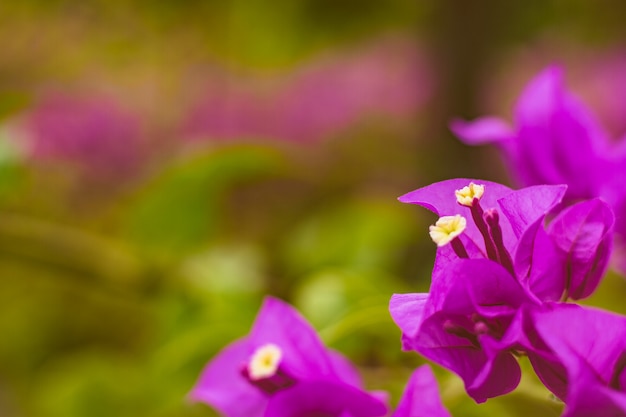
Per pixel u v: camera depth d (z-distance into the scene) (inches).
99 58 46.9
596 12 63.5
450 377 22.6
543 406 20.1
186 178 31.6
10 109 33.6
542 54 74.4
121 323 40.5
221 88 53.4
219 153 31.3
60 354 40.8
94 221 41.2
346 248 32.4
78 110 43.9
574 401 16.5
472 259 17.7
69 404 31.2
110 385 30.9
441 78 52.7
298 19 53.1
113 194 42.1
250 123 57.3
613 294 27.1
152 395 28.5
